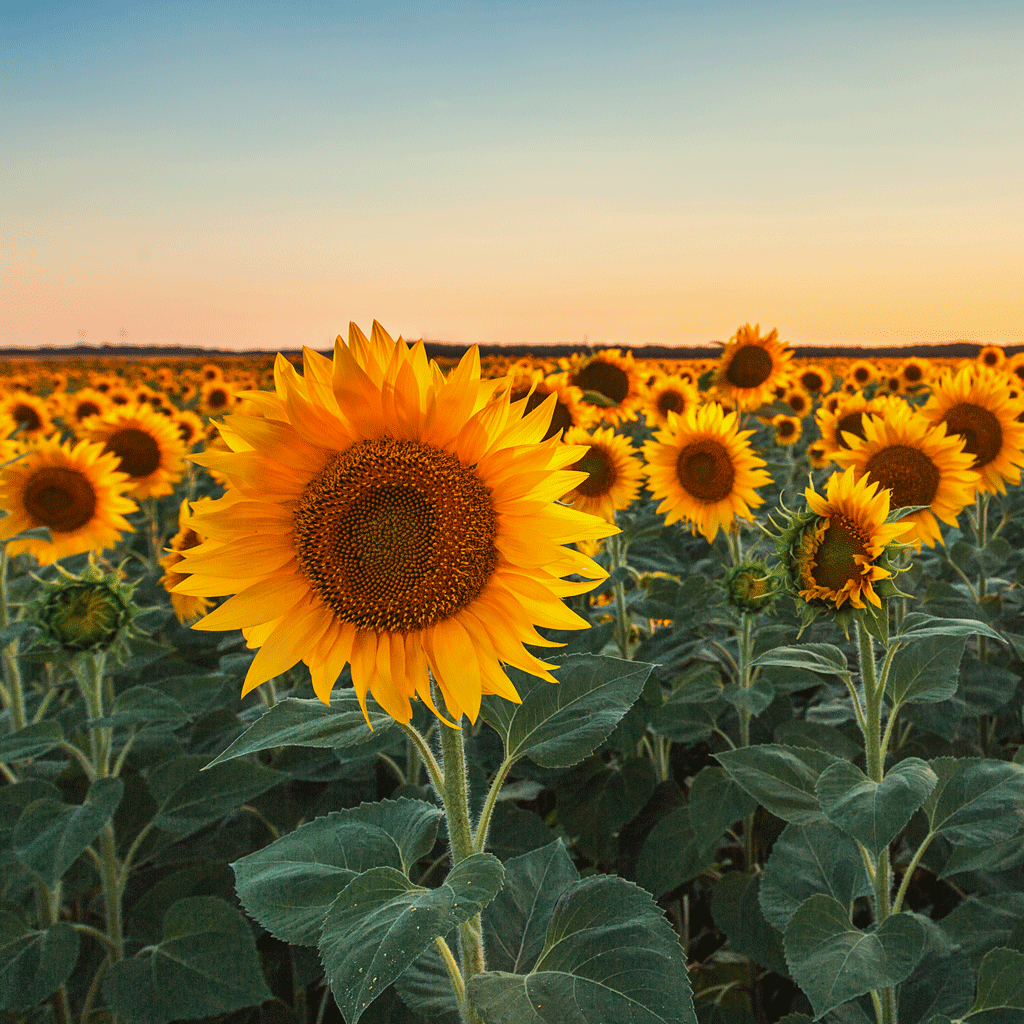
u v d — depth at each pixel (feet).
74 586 14.14
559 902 7.61
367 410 7.67
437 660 7.72
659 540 23.71
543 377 26.14
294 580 7.86
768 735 16.66
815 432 49.19
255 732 8.14
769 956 13.23
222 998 12.15
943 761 10.73
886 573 10.33
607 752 20.15
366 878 6.81
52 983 12.55
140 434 30.14
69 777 16.35
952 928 12.33
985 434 20.35
